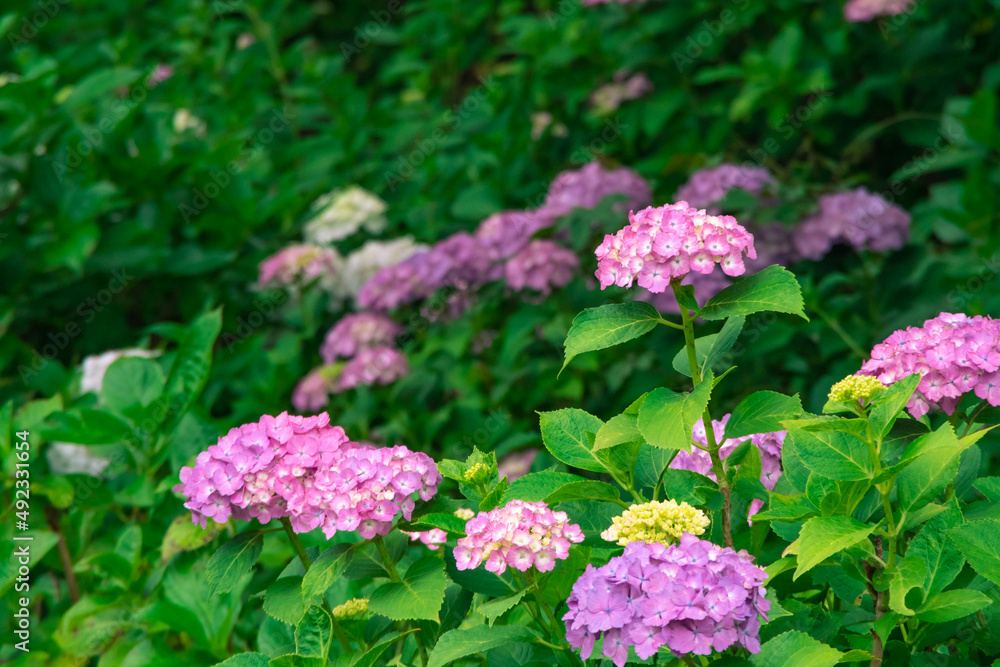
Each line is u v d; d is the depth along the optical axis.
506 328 4.71
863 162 5.84
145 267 5.07
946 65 5.54
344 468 1.94
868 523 1.90
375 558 2.07
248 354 5.05
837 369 4.07
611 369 4.50
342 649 2.42
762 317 4.25
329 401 4.80
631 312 1.90
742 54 6.18
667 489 2.13
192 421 3.08
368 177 6.46
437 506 2.06
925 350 1.96
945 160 4.98
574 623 1.58
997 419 2.01
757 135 6.00
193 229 5.36
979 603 1.66
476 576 1.99
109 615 2.88
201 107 6.82
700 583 1.51
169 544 2.76
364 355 4.57
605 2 6.15
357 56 8.78
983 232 4.57
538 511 1.81
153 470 3.20
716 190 4.54
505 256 4.79
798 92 5.38
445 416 4.50
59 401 3.44
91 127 5.55
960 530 1.70
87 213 4.76
